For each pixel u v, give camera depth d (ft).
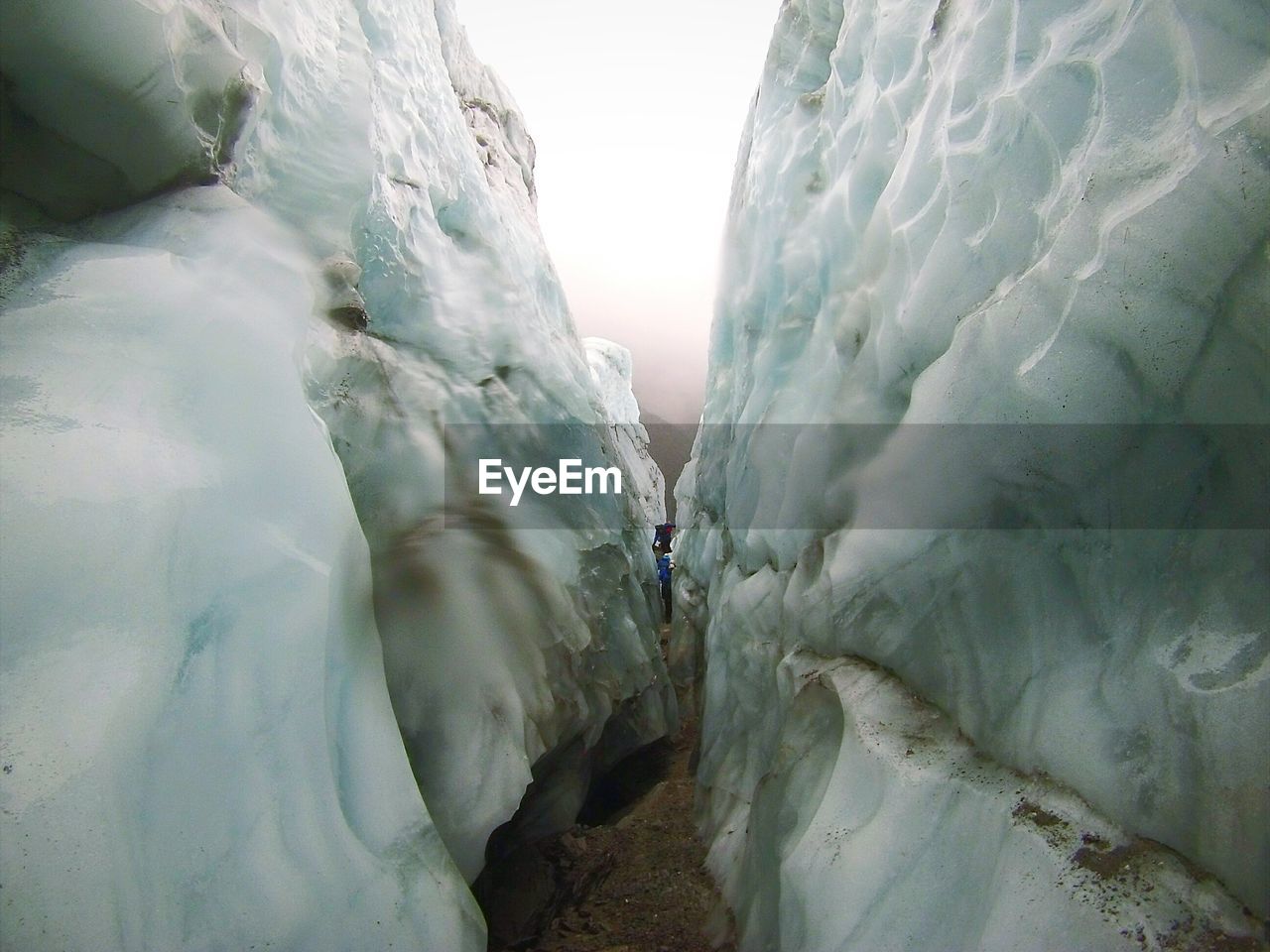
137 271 4.42
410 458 7.26
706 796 8.56
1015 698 4.09
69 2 3.94
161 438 3.82
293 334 5.17
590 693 8.63
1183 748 3.17
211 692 3.59
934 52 5.88
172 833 3.22
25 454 3.26
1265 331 2.97
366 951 3.85
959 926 3.66
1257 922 2.83
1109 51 3.81
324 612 4.32
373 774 4.58
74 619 3.07
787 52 10.79
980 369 4.35
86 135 4.55
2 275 4.08
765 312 9.92
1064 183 4.04
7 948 2.46
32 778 2.69
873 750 4.64
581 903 7.15
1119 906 3.08
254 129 6.00
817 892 4.42
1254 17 3.14
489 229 11.50
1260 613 3.06
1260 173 2.97
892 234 5.95
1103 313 3.56
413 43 11.18
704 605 12.52
